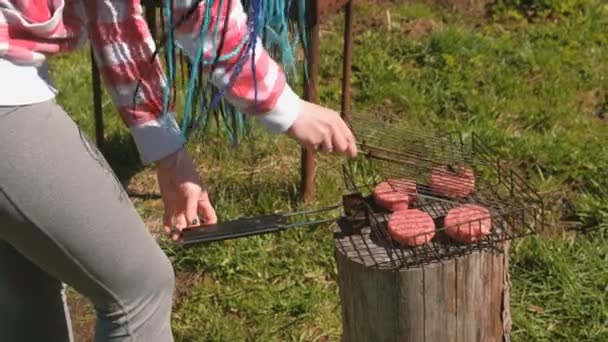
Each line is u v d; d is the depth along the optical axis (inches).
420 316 85.4
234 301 120.2
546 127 158.9
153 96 72.8
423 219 85.9
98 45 70.7
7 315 78.5
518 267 124.0
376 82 169.8
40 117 63.1
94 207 65.9
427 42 180.9
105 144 151.9
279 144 150.6
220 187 141.1
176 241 79.8
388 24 191.9
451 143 111.3
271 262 126.1
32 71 63.4
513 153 148.9
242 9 71.2
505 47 182.5
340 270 88.1
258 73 70.7
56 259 66.8
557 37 187.9
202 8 66.8
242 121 84.7
